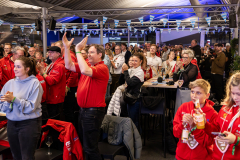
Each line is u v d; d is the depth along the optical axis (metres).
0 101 2.14
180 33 19.11
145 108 3.32
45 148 2.63
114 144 2.59
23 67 2.15
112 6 9.93
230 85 1.51
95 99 2.22
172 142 3.36
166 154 3.25
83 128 2.27
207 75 8.32
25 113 2.12
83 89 2.24
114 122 2.63
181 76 3.52
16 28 13.62
